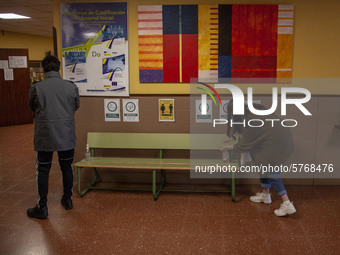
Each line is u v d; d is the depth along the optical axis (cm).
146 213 396
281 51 456
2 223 373
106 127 491
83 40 474
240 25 453
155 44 464
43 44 1438
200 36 458
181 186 488
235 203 424
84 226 364
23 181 515
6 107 1039
